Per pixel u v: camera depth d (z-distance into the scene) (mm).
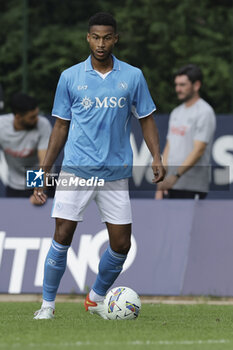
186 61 70250
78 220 22516
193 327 21875
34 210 32594
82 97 22125
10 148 35500
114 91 22172
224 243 31641
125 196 22703
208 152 34500
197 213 32031
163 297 31906
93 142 22188
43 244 32125
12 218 32594
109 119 22172
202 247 31703
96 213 32250
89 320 22781
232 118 43281
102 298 23891
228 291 31266
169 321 23391
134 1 72750
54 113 22781
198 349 17625
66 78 22406
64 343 18344
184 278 31438
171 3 72500
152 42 71438
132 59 70875
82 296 31578
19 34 71688
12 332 20219
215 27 71688
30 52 71188
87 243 31984
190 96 34500
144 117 22875
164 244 31812
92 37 22000
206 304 29609
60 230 22438
